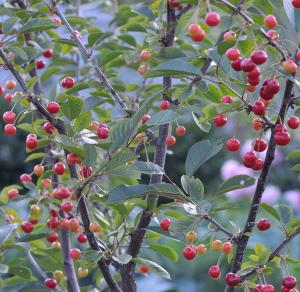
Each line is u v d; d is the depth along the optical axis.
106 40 2.17
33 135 1.72
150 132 1.81
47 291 1.92
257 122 1.66
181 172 3.69
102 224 1.93
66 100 1.70
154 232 1.77
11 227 1.79
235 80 1.65
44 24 1.77
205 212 1.66
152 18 1.85
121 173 1.66
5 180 3.98
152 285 2.60
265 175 1.65
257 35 1.67
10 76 1.88
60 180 1.91
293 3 1.62
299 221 1.71
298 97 1.62
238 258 1.68
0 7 1.91
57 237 1.93
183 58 1.75
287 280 1.67
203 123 1.78
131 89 2.08
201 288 2.78
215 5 1.71
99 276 1.98
